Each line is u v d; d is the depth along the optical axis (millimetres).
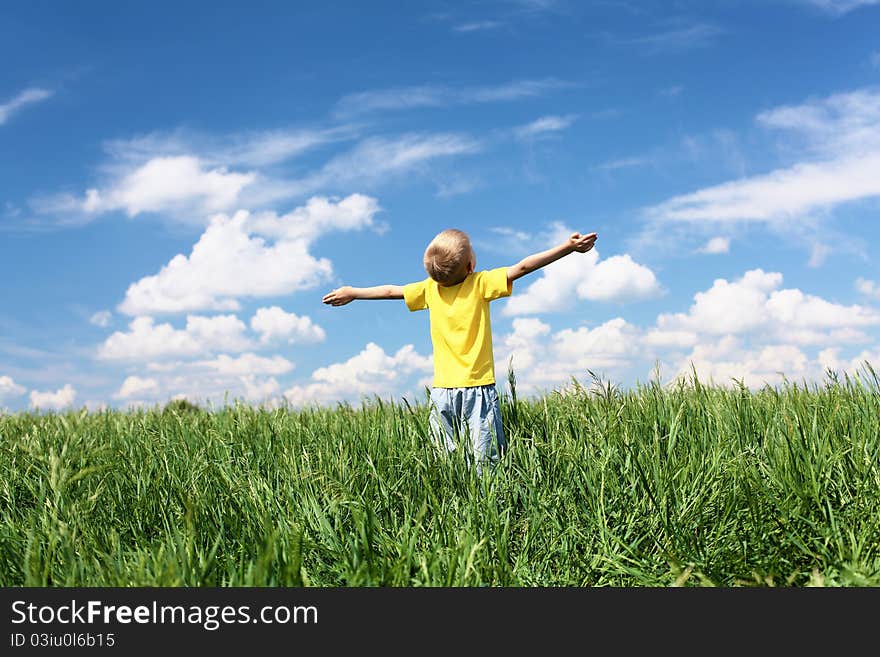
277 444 4227
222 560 2568
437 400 4262
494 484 3021
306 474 3227
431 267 4297
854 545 2404
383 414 4516
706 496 2910
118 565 2361
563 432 3682
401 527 2705
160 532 2824
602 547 2674
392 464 3580
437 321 4352
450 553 2443
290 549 2355
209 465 3668
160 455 3934
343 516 2916
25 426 5648
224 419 5086
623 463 3229
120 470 3682
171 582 2207
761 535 2652
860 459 3000
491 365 4270
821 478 2865
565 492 3002
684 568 2486
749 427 3686
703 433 3600
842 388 4016
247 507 2877
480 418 4121
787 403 3996
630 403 4199
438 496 3174
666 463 3088
